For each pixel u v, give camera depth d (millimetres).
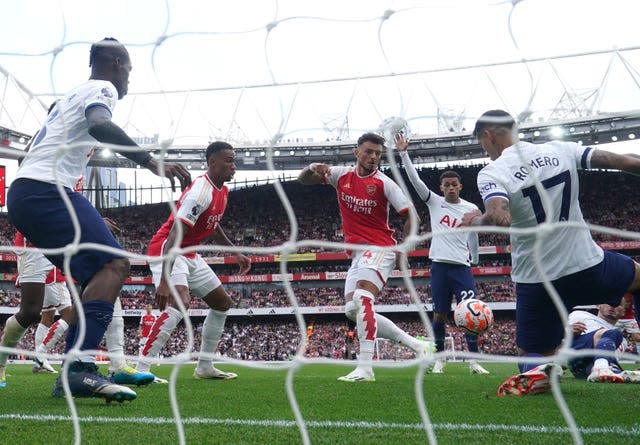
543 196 1832
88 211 3467
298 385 4988
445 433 2504
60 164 3473
